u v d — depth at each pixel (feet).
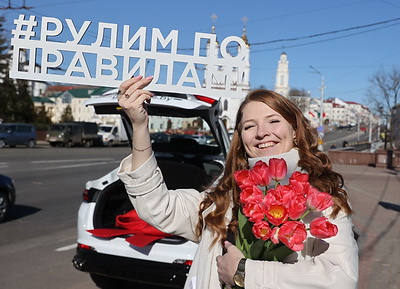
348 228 5.61
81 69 6.92
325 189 5.81
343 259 5.25
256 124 6.37
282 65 337.93
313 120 138.92
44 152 94.79
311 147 6.29
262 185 5.46
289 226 4.95
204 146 18.65
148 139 6.47
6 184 26.66
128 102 6.29
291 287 5.10
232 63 7.07
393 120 145.48
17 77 6.88
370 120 193.47
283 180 5.88
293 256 5.53
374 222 31.76
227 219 6.16
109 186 14.93
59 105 326.03
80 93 321.73
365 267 19.86
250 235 5.65
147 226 14.15
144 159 6.43
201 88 7.06
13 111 164.66
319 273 5.12
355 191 50.78
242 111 6.61
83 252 14.01
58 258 19.66
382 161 93.09
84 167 62.39
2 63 138.92
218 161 18.04
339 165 98.12
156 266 13.14
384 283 17.52
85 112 319.68
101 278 15.96
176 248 13.20
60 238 23.27
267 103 6.33
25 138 111.45
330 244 5.40
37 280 16.67
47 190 39.40
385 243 24.99
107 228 14.82
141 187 6.40
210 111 15.62
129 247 13.50
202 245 6.23
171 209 6.64
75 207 31.94
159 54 7.00
